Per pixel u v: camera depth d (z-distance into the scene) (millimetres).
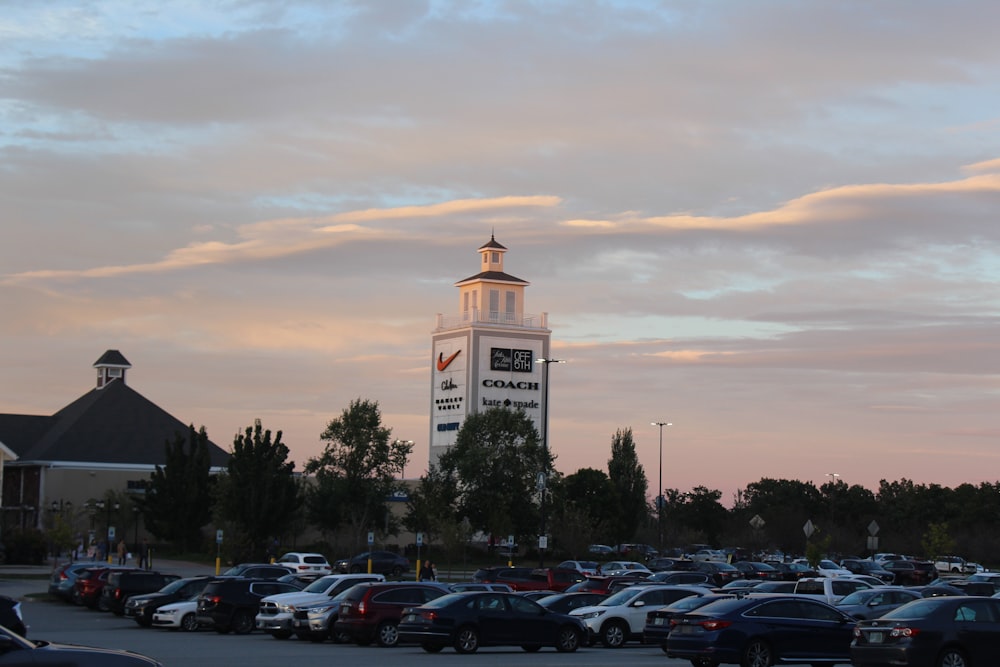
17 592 60656
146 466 104062
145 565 72250
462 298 132000
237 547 79938
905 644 24047
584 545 94938
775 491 152500
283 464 86438
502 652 33625
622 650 35031
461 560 93688
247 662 28828
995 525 132500
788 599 28031
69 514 88250
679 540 122750
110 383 110812
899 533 136375
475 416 99688
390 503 107125
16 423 106438
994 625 24562
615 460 126188
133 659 15523
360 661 29531
